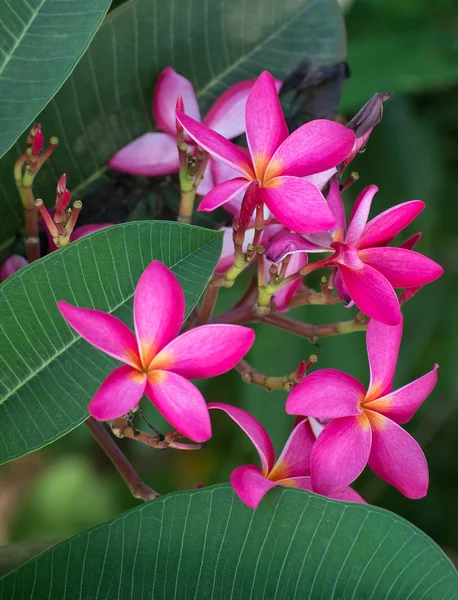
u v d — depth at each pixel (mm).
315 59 726
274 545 581
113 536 581
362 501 607
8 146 606
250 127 607
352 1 981
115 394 551
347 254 613
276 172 608
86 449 1221
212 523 582
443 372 1067
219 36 711
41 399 591
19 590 579
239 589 581
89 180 706
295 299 655
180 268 596
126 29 687
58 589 580
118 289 594
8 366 591
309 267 625
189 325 661
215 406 600
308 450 607
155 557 582
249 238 653
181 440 1132
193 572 582
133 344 559
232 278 631
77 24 614
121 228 592
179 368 564
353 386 601
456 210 1046
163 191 712
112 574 581
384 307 602
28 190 648
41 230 688
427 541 578
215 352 565
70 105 690
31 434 587
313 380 597
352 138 608
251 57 720
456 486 1181
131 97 699
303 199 598
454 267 1044
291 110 724
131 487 640
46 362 593
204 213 715
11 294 586
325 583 580
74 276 590
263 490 575
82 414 588
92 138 698
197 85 715
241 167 607
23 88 609
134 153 703
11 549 679
